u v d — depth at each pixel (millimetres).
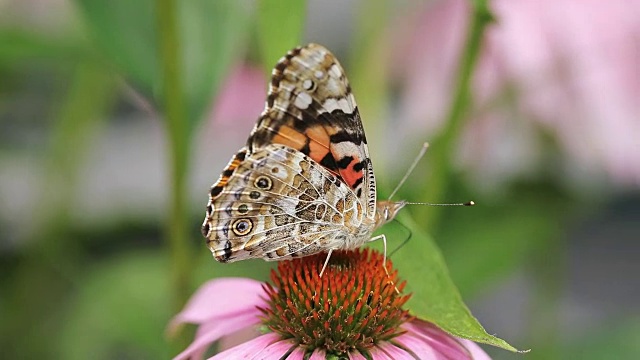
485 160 554
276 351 474
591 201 554
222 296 488
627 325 580
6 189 609
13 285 591
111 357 601
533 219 557
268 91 468
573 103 542
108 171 730
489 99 541
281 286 479
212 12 496
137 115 805
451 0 557
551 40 539
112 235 691
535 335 568
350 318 474
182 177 491
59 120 574
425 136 557
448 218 562
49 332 586
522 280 724
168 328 485
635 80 540
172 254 493
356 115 469
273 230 473
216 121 587
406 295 474
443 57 557
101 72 568
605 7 541
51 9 544
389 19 555
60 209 580
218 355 472
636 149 542
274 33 476
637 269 820
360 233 476
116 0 490
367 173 473
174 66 487
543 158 550
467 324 456
